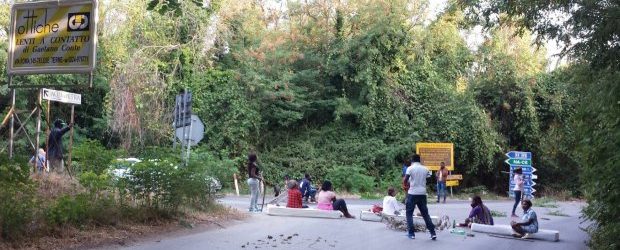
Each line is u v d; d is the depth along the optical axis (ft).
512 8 30.86
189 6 91.20
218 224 38.17
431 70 106.73
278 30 106.63
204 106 95.91
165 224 34.65
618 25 27.45
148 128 89.61
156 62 91.20
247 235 34.63
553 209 69.62
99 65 92.38
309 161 98.07
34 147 41.19
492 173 107.34
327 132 103.14
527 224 40.34
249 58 100.17
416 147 94.84
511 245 36.78
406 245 33.83
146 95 89.66
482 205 45.42
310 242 33.17
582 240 40.24
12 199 25.76
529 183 85.56
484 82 106.01
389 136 102.12
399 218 42.91
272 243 32.07
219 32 99.35
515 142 107.04
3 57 82.58
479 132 100.37
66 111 97.19
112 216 31.71
